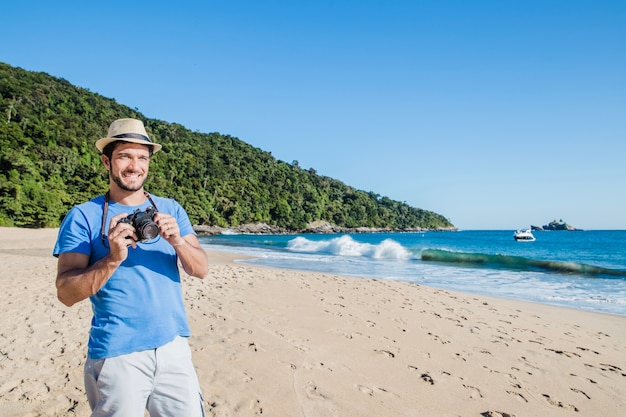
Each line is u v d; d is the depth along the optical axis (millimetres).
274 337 5066
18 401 3217
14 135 70812
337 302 7469
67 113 104312
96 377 1704
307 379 3830
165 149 117938
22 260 13172
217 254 21438
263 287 8789
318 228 125625
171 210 2080
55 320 5566
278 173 141500
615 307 8539
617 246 40500
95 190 71250
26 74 113375
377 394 3611
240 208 108938
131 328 1691
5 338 4758
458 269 15320
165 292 1819
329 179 169625
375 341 5145
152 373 1722
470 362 4582
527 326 6422
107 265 1582
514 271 14742
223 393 3453
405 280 12445
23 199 53812
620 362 4852
